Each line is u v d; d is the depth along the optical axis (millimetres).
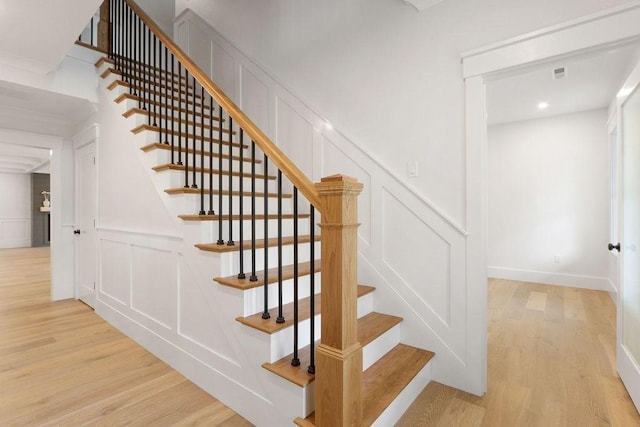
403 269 2254
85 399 1886
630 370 1900
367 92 2453
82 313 3404
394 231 2295
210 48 3734
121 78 3076
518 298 4008
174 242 2223
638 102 1857
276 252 2188
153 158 2453
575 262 4539
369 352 1909
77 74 3094
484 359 1972
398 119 2295
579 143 4492
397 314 2270
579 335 2854
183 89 3799
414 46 2229
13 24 2133
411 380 1813
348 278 1334
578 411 1786
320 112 2707
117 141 2932
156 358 2395
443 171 2105
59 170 3908
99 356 2424
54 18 2072
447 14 2098
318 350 1362
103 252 3229
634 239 1888
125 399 1889
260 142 1670
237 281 1777
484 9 1968
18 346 2592
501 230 5074
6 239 9305
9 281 4863
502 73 1917
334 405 1318
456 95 2061
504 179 5039
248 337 1699
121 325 2887
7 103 3277
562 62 1777
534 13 1814
